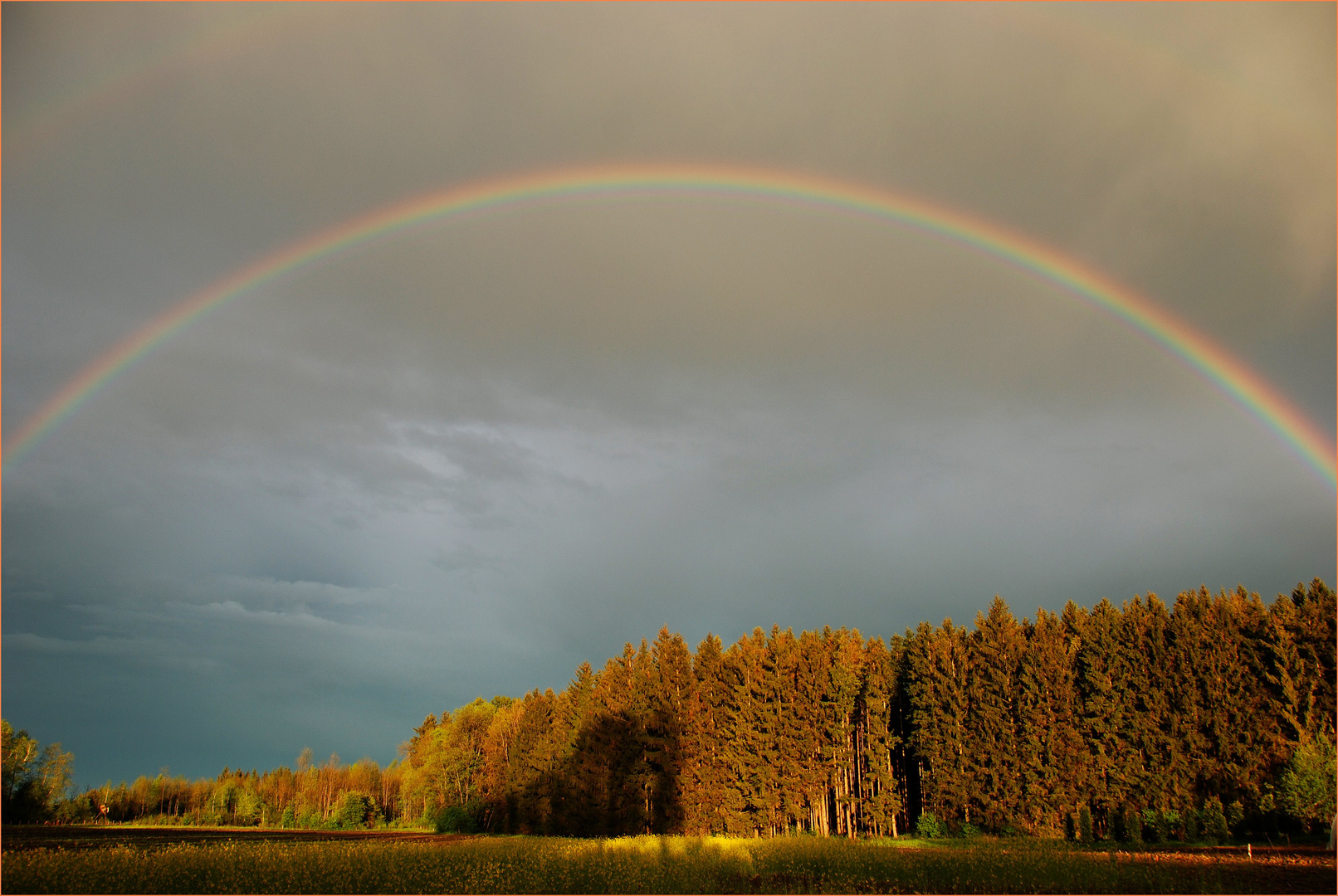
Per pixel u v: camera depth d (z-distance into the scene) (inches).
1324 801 1998.0
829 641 3144.7
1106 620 2544.3
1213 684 2365.9
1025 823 2368.4
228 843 2102.6
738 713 2817.4
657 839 2069.4
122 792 5989.2
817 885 1277.1
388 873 1278.3
